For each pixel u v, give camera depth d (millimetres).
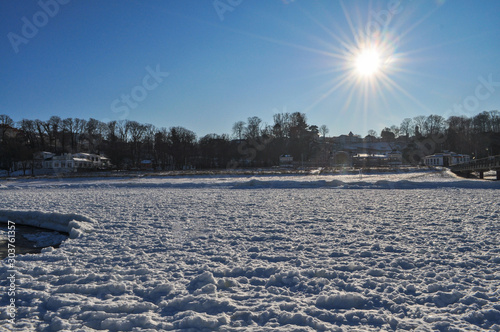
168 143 108438
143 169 95875
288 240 10266
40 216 14992
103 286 6445
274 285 6633
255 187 35875
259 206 18859
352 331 4773
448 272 7035
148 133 108938
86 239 10797
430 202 19500
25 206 19953
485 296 5773
